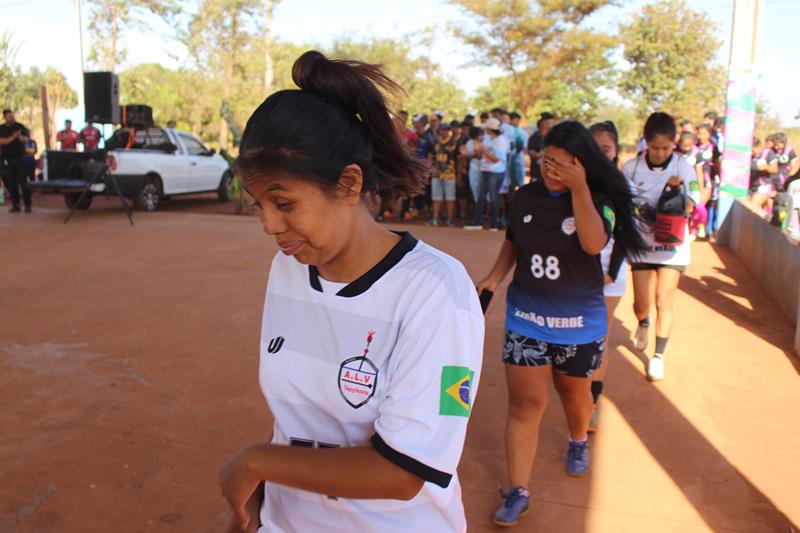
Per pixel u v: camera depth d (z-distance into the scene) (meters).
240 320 5.86
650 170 4.48
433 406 1.11
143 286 7.07
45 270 7.86
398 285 1.18
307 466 1.11
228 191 16.59
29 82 31.67
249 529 1.38
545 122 9.57
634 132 38.69
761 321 6.03
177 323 5.76
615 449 3.64
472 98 44.16
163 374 4.61
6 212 13.42
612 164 2.84
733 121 9.58
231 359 4.91
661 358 4.61
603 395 4.36
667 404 4.22
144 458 3.48
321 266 1.25
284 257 1.32
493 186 11.12
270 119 1.08
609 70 34.12
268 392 1.33
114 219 12.52
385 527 1.23
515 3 33.09
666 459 3.54
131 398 4.20
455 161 11.90
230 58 33.00
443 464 1.09
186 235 10.52
